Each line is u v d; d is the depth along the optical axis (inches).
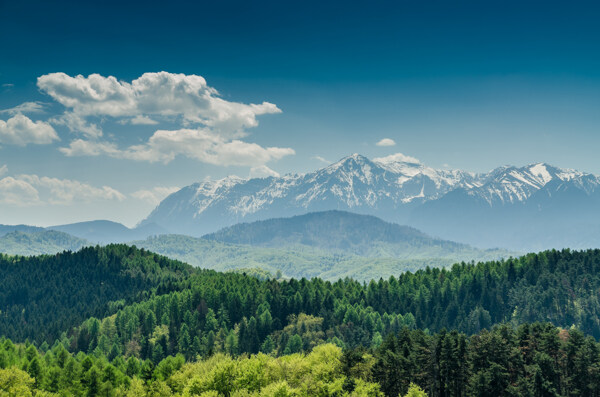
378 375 4928.6
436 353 5196.9
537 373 4749.0
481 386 4682.6
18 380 5324.8
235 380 4825.3
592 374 4923.7
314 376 4926.2
